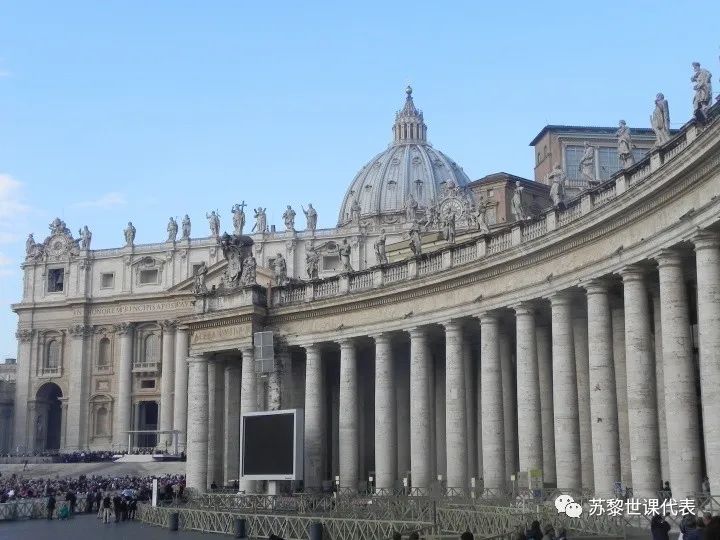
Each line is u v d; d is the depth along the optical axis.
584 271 40.88
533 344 45.16
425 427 51.28
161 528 50.53
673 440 34.34
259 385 59.09
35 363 165.50
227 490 58.81
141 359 158.50
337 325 56.97
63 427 161.62
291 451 50.59
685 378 34.53
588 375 45.66
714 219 31.67
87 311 162.50
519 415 44.75
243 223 145.50
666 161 35.38
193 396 62.03
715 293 32.41
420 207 189.50
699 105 33.75
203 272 64.12
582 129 98.25
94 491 72.31
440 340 56.94
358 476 58.62
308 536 40.16
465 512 37.16
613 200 38.00
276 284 64.44
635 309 37.56
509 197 93.25
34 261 167.75
